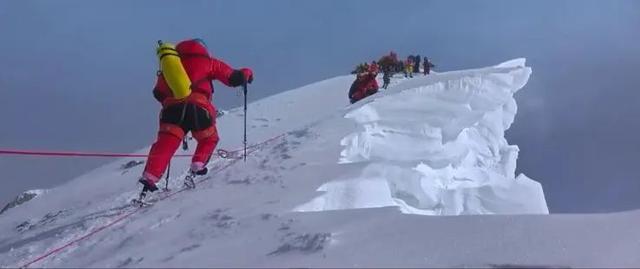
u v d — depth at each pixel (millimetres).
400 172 7871
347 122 10297
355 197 6512
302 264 3824
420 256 3820
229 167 7875
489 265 3594
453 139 11242
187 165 9664
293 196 5984
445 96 12578
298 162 7789
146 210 6109
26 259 5211
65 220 6965
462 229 4234
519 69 14188
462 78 13156
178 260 4258
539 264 3590
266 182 6711
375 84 15688
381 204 6707
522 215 4520
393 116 11602
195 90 6520
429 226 4379
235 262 4059
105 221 5992
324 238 4219
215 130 6781
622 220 4230
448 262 3670
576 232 4078
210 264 4074
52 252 5207
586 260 3635
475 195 10312
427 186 8594
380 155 10070
